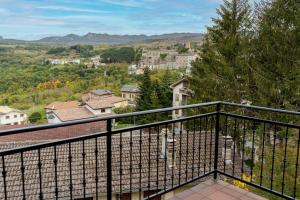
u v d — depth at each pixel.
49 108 28.95
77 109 26.94
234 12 13.91
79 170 5.61
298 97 11.18
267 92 11.91
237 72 13.66
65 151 6.18
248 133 8.77
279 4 11.73
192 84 15.08
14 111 30.73
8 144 8.85
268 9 12.24
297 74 11.04
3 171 1.77
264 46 12.31
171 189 2.81
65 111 25.72
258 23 12.92
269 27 11.94
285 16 11.60
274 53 11.70
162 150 6.11
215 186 3.10
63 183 5.50
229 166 6.38
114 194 5.56
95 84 37.62
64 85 36.75
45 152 6.30
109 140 2.24
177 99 19.73
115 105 30.03
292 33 11.22
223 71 13.81
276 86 11.80
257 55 12.91
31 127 1.70
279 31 11.49
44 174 5.73
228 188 3.05
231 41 13.66
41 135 12.07
